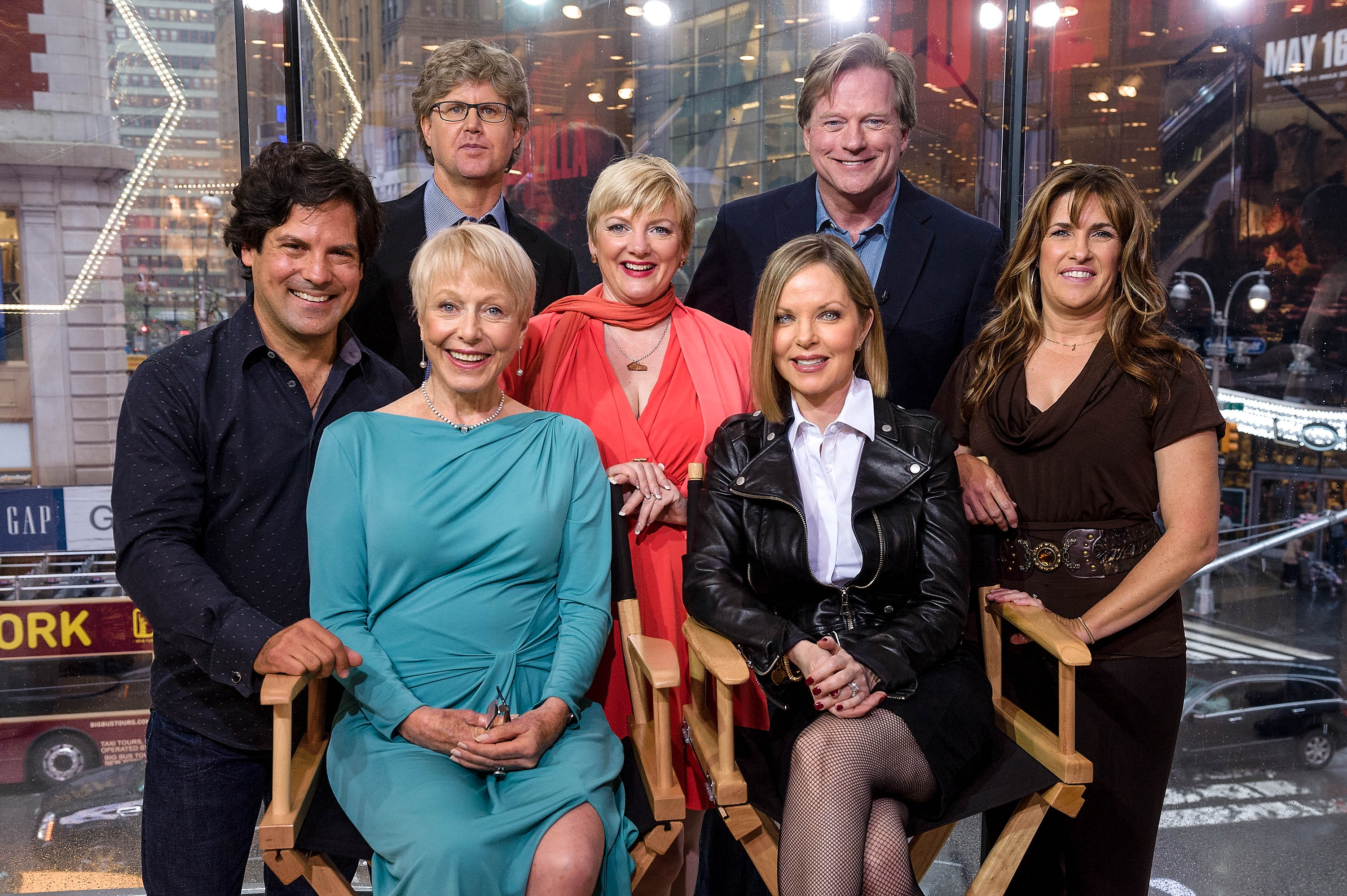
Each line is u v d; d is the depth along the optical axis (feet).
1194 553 5.19
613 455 6.04
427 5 8.36
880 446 5.49
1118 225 5.42
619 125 8.87
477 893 4.22
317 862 4.63
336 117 8.37
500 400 5.48
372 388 5.50
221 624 4.54
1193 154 8.41
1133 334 5.43
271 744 5.07
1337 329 8.38
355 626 4.94
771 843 4.90
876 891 4.50
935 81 8.62
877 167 6.82
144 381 4.96
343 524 4.99
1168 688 5.38
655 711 4.84
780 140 8.92
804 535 5.32
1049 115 8.54
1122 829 5.40
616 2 8.66
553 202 8.88
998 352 5.91
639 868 4.89
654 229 6.05
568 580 5.31
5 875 7.63
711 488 5.63
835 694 4.73
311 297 5.01
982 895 4.95
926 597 5.31
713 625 5.22
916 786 4.75
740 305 7.50
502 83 7.00
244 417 5.05
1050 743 5.08
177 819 5.09
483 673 5.03
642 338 6.36
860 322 5.63
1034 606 5.38
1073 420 5.41
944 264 7.13
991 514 5.55
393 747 4.80
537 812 4.42
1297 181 8.27
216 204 8.30
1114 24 8.32
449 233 5.08
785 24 8.72
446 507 5.03
